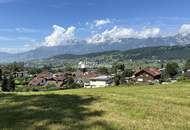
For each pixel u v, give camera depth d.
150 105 20.06
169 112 18.11
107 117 15.77
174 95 29.39
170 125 14.72
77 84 123.06
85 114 16.33
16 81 137.62
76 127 13.54
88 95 24.86
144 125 14.41
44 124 14.00
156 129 13.77
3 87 101.00
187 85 44.00
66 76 145.50
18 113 16.48
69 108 18.00
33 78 150.00
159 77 117.38
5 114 16.23
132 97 24.39
